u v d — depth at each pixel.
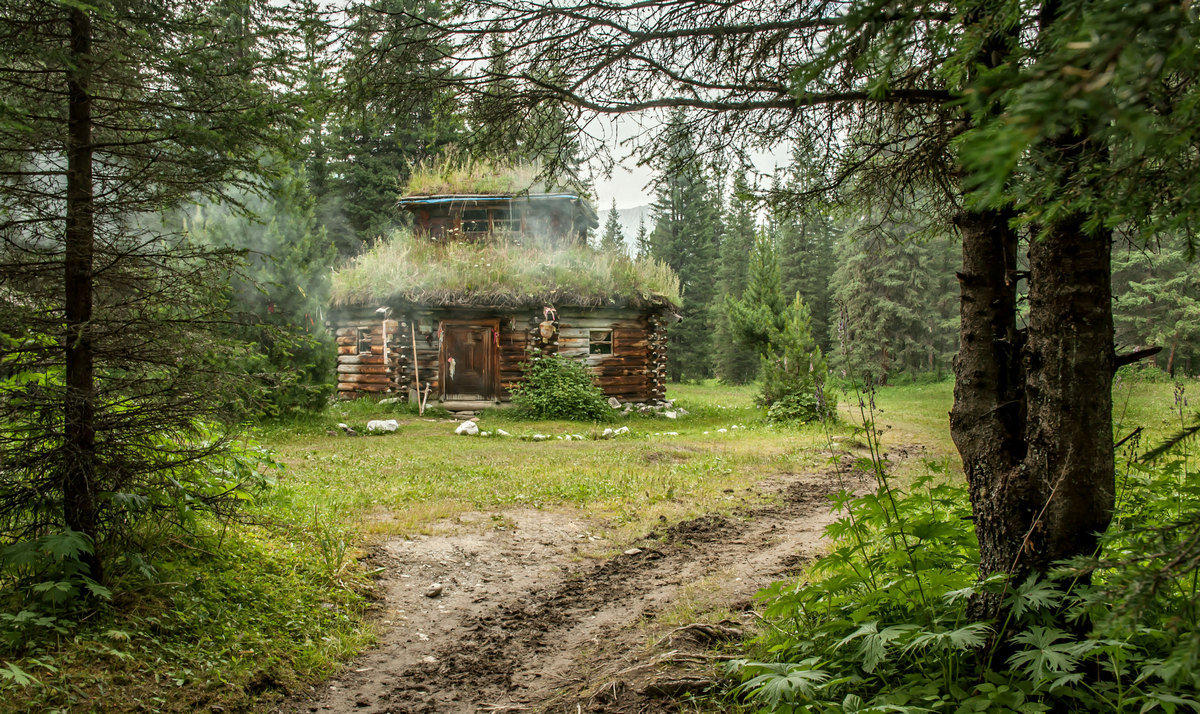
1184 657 1.10
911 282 34.31
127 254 3.98
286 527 6.05
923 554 3.38
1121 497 3.28
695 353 48.41
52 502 3.75
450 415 17.23
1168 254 23.83
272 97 4.10
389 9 3.68
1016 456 2.93
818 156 4.16
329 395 14.61
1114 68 0.61
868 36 1.35
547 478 9.56
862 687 2.73
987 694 2.38
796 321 18.53
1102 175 1.39
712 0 3.37
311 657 4.05
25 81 3.76
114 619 3.67
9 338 3.70
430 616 4.98
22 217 3.78
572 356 18.80
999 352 3.07
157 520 4.52
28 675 2.96
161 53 3.68
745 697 3.13
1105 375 2.63
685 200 47.34
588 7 3.51
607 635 4.53
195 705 3.29
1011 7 1.32
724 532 7.13
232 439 4.72
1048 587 2.56
